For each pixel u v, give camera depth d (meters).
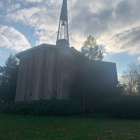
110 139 6.21
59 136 6.66
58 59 19.80
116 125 9.78
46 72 19.23
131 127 9.07
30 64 20.95
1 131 7.61
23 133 7.20
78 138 6.34
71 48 20.20
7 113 17.81
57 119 12.41
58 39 25.75
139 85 37.66
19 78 21.25
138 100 13.97
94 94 16.56
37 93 19.00
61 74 19.11
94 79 17.28
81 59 18.81
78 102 17.16
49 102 15.81
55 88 18.84
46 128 8.41
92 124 10.03
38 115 15.45
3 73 28.30
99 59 19.83
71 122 10.83
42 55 20.11
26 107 16.41
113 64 25.55
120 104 13.98
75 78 18.72
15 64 29.36
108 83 17.31
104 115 15.87
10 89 25.02
